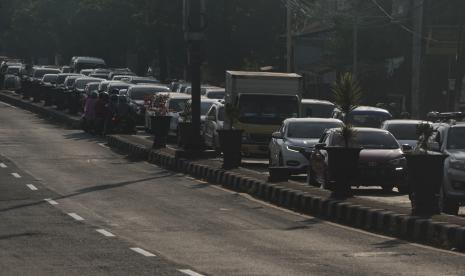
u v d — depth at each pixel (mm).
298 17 101062
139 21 103688
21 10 159250
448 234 20734
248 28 93750
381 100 76062
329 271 16859
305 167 37188
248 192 32344
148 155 45062
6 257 18016
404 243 21297
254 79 45906
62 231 22047
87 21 122438
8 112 80375
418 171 23453
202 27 41469
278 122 45188
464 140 28438
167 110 55656
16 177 36000
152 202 28953
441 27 67688
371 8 77188
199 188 33750
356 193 33125
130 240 20734
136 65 133875
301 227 24000
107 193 31266
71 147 51219
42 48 160875
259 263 17750
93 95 61344
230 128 38000
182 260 17938
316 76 93812
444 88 72000
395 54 75375
